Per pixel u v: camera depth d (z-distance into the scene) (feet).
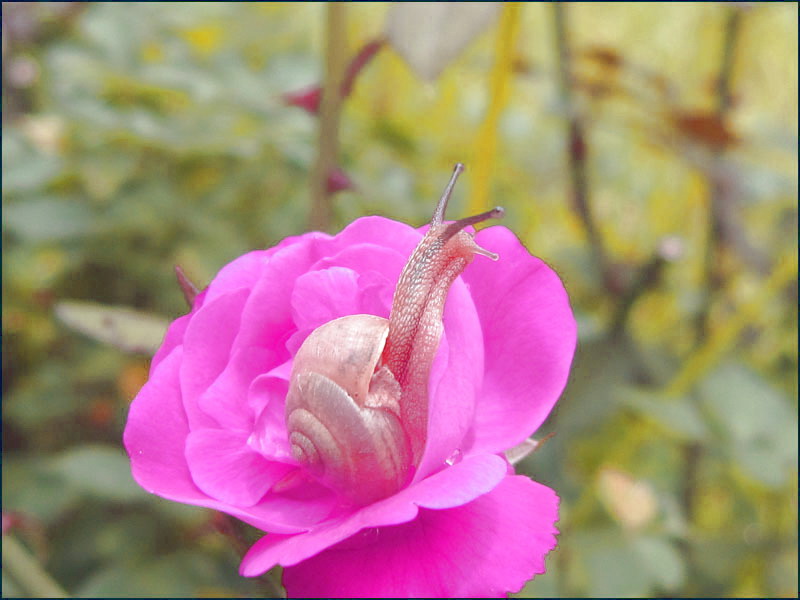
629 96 1.16
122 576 0.93
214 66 1.19
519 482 0.49
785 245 1.24
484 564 0.46
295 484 0.51
